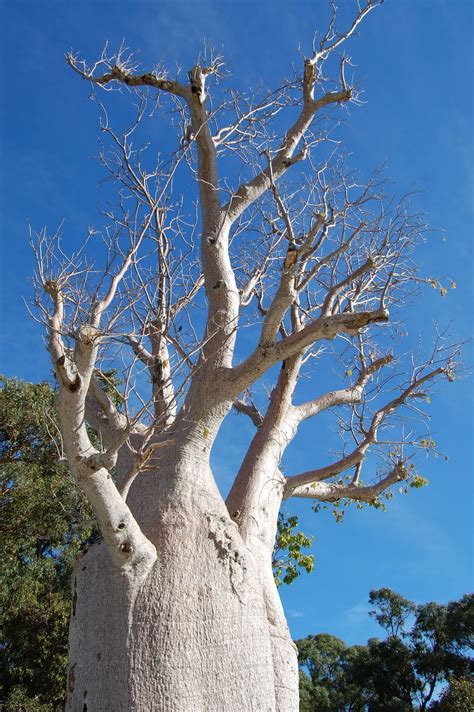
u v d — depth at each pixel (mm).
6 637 13961
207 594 5543
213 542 5906
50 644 13898
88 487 5148
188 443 6492
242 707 5188
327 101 8805
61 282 5258
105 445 6863
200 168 8195
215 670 5211
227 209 7816
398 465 8984
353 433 8969
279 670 5793
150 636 5199
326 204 7660
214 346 7000
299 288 7457
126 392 5242
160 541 5773
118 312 5344
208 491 6348
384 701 26406
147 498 6168
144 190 7078
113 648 5238
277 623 6113
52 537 14047
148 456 5348
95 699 5109
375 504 9195
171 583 5488
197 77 8266
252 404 9477
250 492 7035
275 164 8516
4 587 14055
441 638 27094
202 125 7777
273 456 7512
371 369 9328
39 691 13672
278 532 10898
